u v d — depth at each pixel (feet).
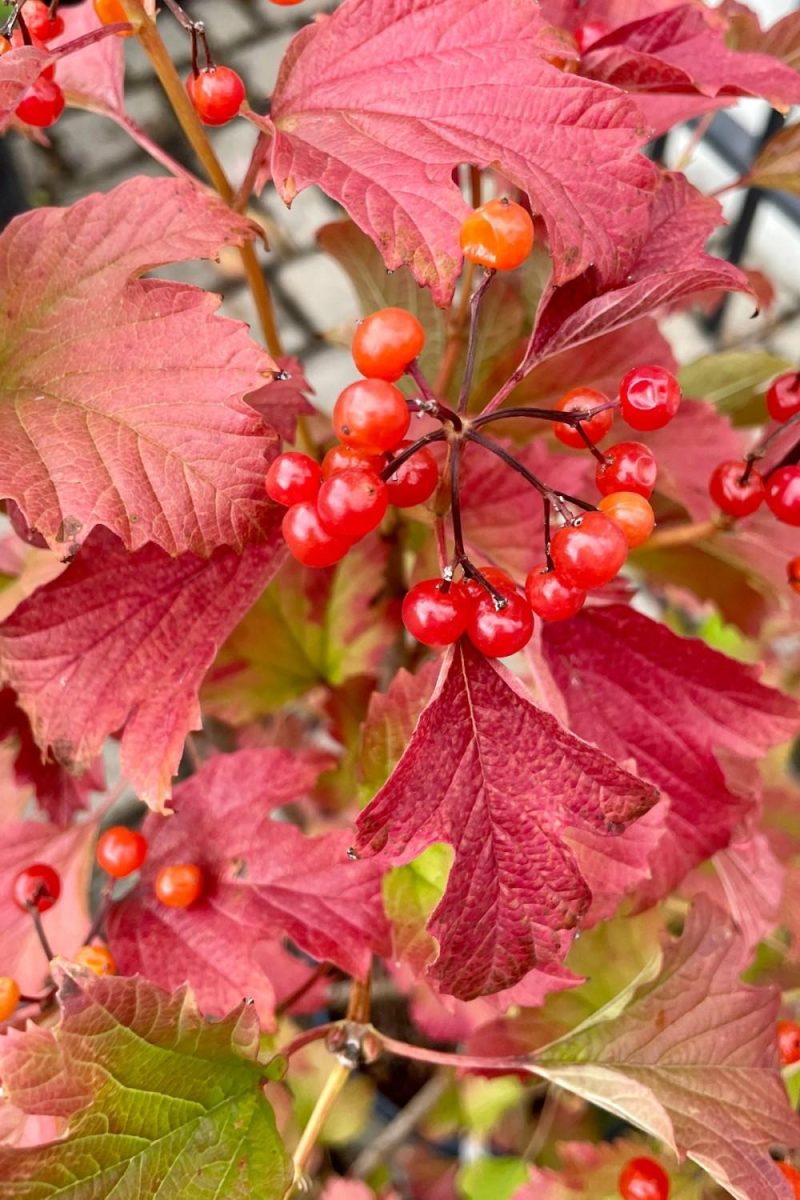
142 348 0.71
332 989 1.33
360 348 0.66
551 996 1.00
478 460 0.84
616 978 0.99
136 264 0.71
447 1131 1.20
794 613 0.97
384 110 0.71
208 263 2.34
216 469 0.69
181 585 0.79
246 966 0.84
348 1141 1.34
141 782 0.78
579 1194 0.95
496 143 0.69
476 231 0.65
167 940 0.85
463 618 0.65
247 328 0.70
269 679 1.03
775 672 1.43
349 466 0.66
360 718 1.07
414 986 1.01
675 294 0.70
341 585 1.02
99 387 0.70
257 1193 0.75
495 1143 1.19
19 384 0.71
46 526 0.67
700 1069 0.82
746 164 1.96
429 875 0.84
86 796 0.93
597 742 0.83
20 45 0.77
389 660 1.10
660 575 1.05
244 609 0.80
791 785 1.21
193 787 0.89
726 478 0.82
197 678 0.78
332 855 0.86
